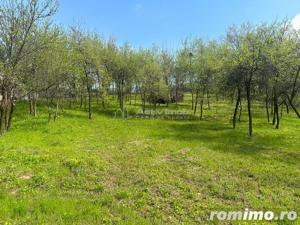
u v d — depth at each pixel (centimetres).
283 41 2520
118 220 820
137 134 2486
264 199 1030
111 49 4484
